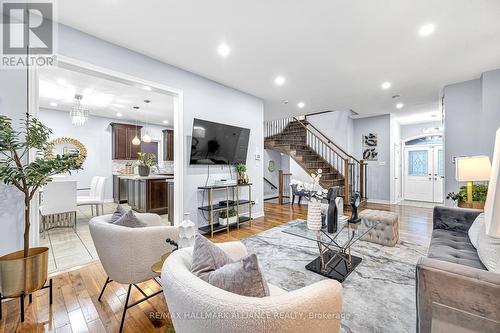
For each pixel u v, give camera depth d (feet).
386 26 7.86
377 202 22.03
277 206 20.52
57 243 10.46
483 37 8.54
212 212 12.14
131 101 16.87
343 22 7.65
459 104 13.14
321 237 8.13
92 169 21.70
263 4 6.78
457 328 3.61
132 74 9.39
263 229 13.14
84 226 13.35
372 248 9.97
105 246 5.53
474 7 6.89
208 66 10.99
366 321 5.36
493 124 11.48
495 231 2.48
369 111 20.31
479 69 11.37
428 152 23.81
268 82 13.12
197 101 11.94
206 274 3.23
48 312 5.77
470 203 10.19
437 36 8.48
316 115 23.65
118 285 7.02
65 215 14.16
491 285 3.38
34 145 5.98
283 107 18.88
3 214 6.53
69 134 20.45
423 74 12.03
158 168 24.57
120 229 5.41
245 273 2.88
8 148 5.52
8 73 6.72
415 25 7.80
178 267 3.28
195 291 2.64
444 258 5.86
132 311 5.82
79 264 8.37
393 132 21.76
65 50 7.70
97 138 22.02
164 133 25.89
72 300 6.27
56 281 7.25
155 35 8.38
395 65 10.93
